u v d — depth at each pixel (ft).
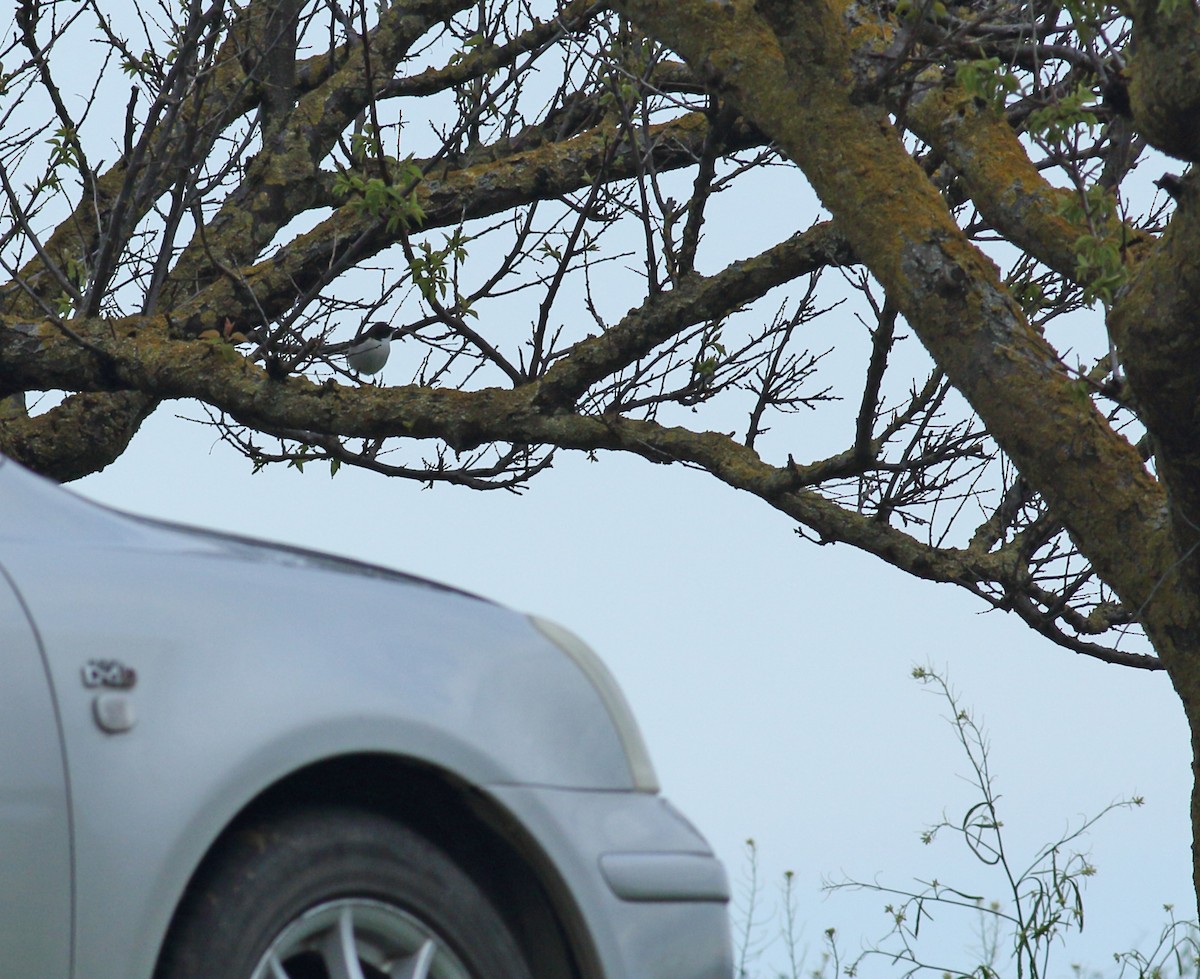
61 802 31.09
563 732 38.27
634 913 37.35
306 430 90.89
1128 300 56.03
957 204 86.99
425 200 99.09
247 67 105.19
